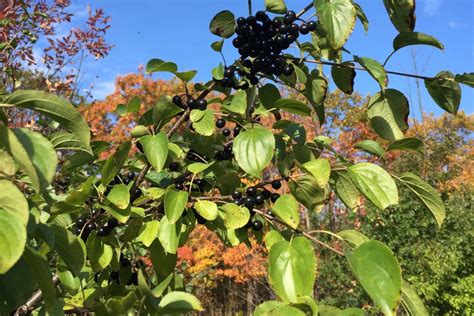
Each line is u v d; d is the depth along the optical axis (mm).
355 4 417
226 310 3572
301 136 427
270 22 411
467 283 1672
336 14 360
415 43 412
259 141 355
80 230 379
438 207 392
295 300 278
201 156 452
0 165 210
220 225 405
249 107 446
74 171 492
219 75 409
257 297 2785
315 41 487
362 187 350
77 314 356
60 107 249
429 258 1711
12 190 205
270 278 288
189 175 445
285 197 347
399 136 445
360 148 426
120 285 419
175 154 422
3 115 237
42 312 295
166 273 402
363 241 320
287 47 415
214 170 442
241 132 367
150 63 401
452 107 446
